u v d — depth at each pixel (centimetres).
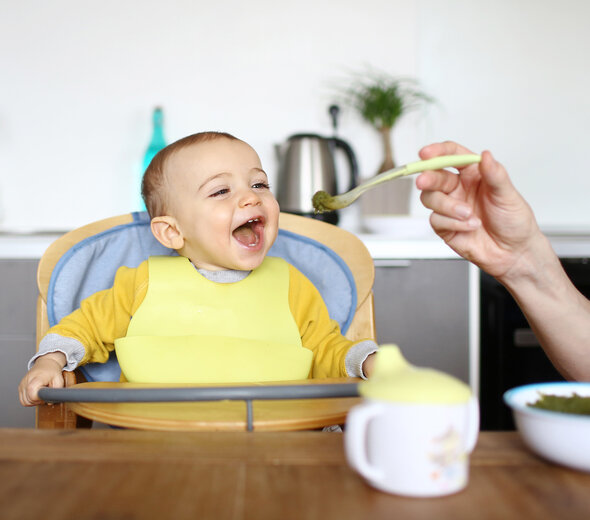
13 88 227
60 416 91
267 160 229
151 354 104
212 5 228
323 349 113
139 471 45
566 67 237
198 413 71
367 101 223
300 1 228
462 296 193
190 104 228
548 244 77
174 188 124
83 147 228
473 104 236
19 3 225
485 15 234
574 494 42
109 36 227
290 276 124
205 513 39
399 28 229
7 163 228
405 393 43
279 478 44
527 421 48
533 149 238
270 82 229
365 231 222
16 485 43
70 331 108
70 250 119
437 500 41
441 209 75
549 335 80
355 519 38
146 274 120
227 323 117
